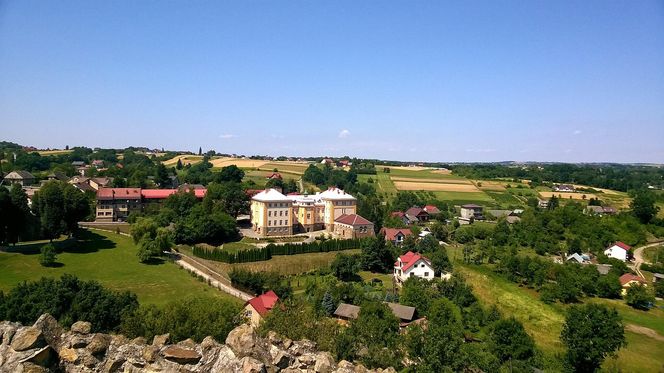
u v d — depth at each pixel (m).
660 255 114.69
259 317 58.81
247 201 149.00
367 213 142.25
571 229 132.25
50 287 48.56
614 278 89.56
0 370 18.80
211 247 114.00
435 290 77.62
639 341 65.56
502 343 52.44
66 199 105.94
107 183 176.25
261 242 120.44
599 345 51.03
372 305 60.66
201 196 150.75
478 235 135.25
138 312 43.84
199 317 39.56
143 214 136.12
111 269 93.00
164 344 21.38
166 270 95.19
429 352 41.50
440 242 133.00
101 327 46.91
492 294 81.19
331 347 35.91
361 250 112.44
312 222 142.50
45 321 20.62
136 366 20.27
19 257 92.81
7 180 177.25
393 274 104.50
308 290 84.12
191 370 20.03
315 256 110.88
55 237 107.25
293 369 21.75
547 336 64.88
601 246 120.56
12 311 44.97
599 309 54.44
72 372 19.97
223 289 85.38
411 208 172.25
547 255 114.56
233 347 21.05
